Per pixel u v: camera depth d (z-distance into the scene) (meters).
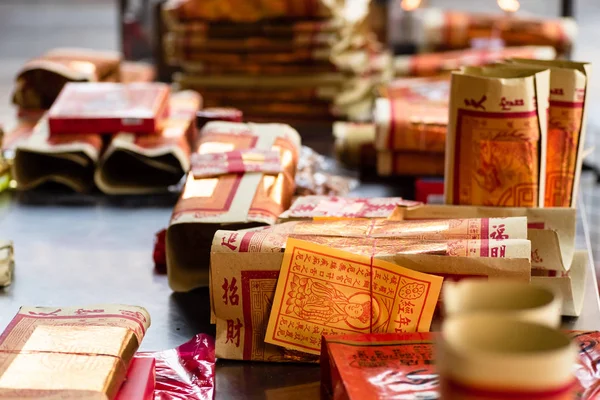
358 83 2.80
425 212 1.61
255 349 1.48
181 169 2.04
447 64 2.75
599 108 4.07
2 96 4.85
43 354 1.36
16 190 2.05
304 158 2.05
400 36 3.73
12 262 1.71
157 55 3.35
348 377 1.34
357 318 1.45
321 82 2.60
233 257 1.46
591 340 1.42
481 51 2.84
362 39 2.92
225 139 1.87
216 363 1.48
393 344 1.40
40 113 2.30
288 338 1.46
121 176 2.06
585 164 2.34
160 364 1.45
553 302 1.19
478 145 1.60
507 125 1.59
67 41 6.88
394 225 1.53
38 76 2.30
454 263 1.43
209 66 2.66
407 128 2.05
